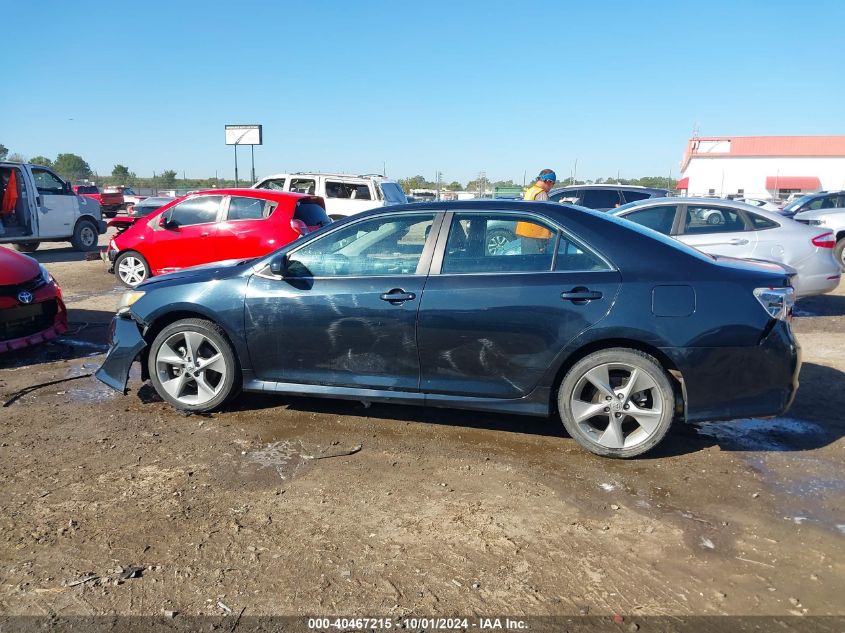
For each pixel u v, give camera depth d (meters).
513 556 2.90
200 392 4.59
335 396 4.35
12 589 2.63
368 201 15.78
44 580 2.70
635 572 2.79
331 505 3.35
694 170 62.53
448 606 2.56
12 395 5.05
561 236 3.99
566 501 3.41
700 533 3.10
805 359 6.34
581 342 3.83
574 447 4.12
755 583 2.72
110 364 4.70
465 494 3.48
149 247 10.00
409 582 2.71
